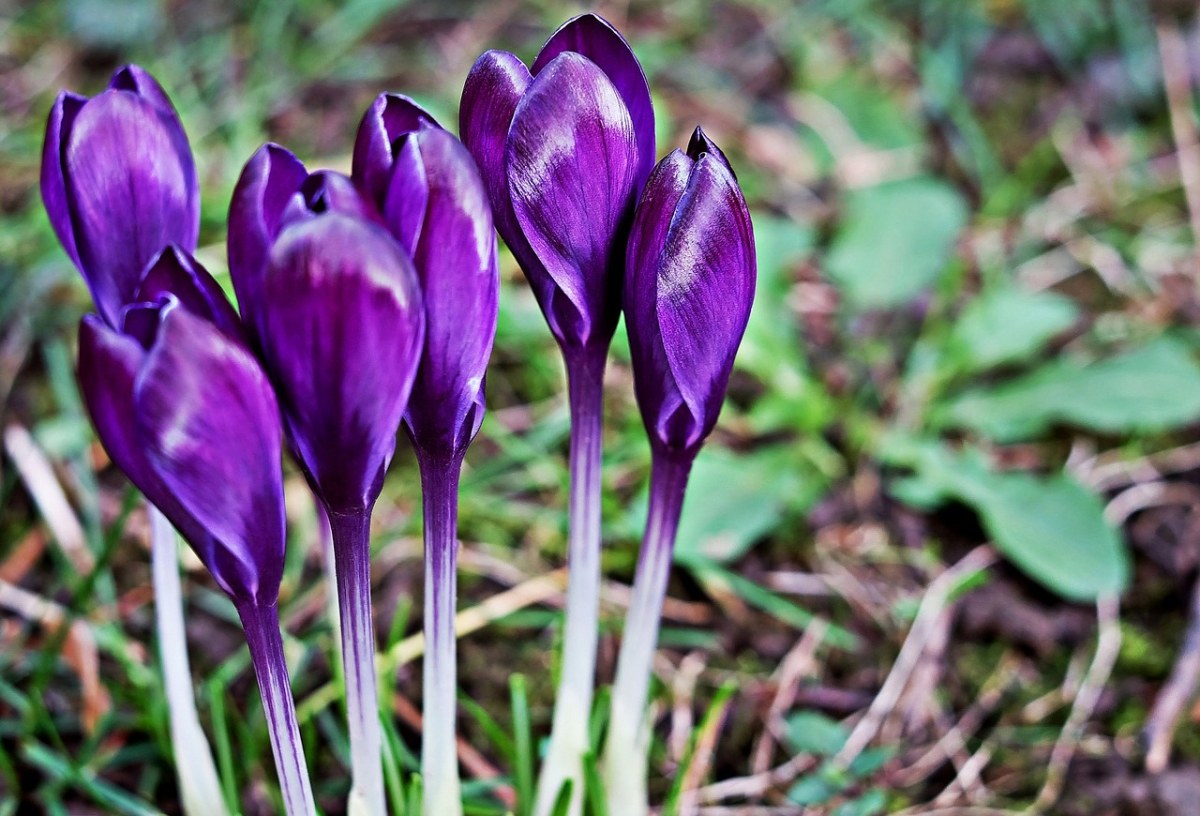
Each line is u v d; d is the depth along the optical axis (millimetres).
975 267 717
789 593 555
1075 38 851
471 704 467
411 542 557
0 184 707
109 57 804
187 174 401
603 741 476
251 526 360
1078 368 613
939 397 638
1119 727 512
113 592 530
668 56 833
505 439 582
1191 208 747
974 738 513
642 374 387
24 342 625
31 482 558
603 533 558
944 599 546
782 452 579
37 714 477
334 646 476
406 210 356
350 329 349
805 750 505
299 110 784
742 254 374
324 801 484
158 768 489
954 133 804
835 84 819
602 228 378
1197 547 562
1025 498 560
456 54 829
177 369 344
